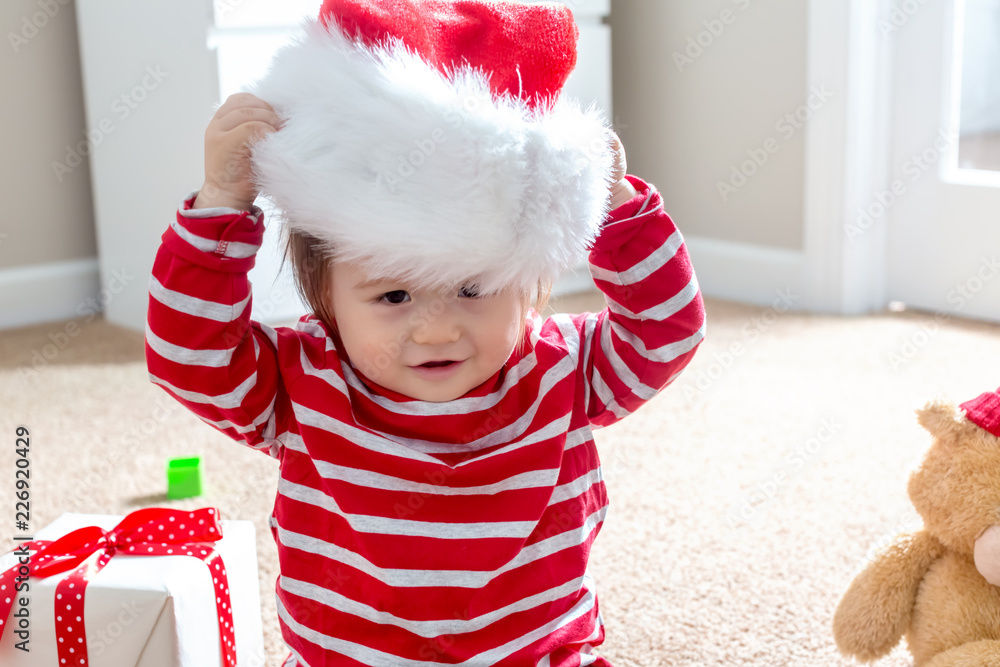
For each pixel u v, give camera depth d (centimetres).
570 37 77
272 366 81
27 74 249
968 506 95
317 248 77
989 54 223
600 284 82
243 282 75
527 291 76
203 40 208
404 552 77
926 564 103
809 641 115
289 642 81
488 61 75
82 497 153
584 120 73
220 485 158
